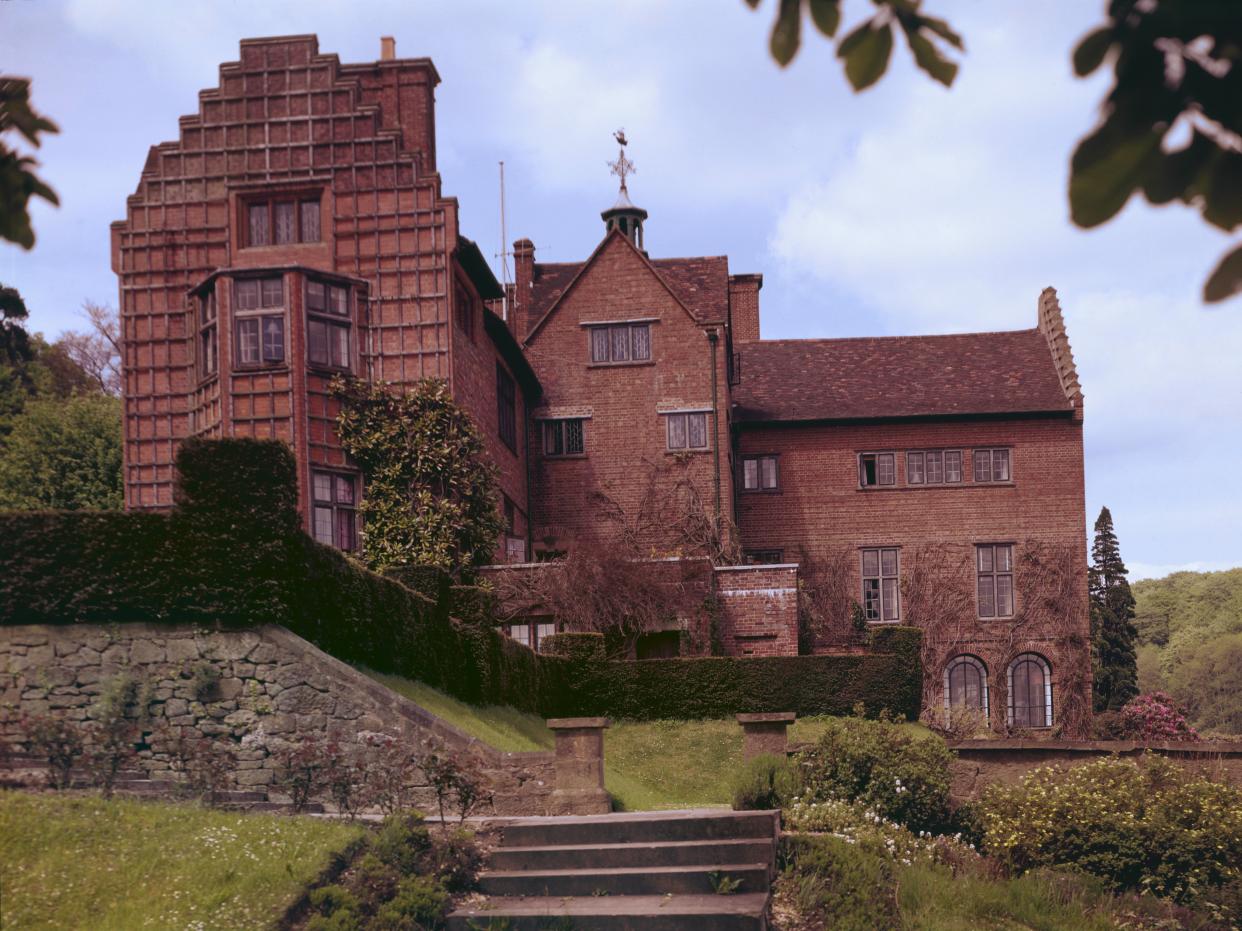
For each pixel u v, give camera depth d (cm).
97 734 1308
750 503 3928
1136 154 230
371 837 1204
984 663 3794
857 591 3872
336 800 1320
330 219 2794
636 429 3612
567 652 2725
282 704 1543
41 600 1555
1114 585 4678
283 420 2562
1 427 4125
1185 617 8800
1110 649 4631
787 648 3002
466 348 2891
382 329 2755
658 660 2733
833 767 1644
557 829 1286
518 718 2222
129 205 2839
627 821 1291
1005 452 3903
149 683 1541
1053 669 3772
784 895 1218
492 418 3139
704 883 1184
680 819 1291
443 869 1174
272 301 2603
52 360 5000
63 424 3697
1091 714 3741
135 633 1558
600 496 3588
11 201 349
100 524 1573
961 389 4022
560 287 3994
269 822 1207
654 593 2914
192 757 1447
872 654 2797
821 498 3912
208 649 1555
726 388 3725
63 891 1018
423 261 2766
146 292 2811
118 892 1028
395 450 2659
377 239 2783
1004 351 4191
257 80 2853
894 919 1213
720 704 2712
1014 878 1473
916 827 1617
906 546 3872
